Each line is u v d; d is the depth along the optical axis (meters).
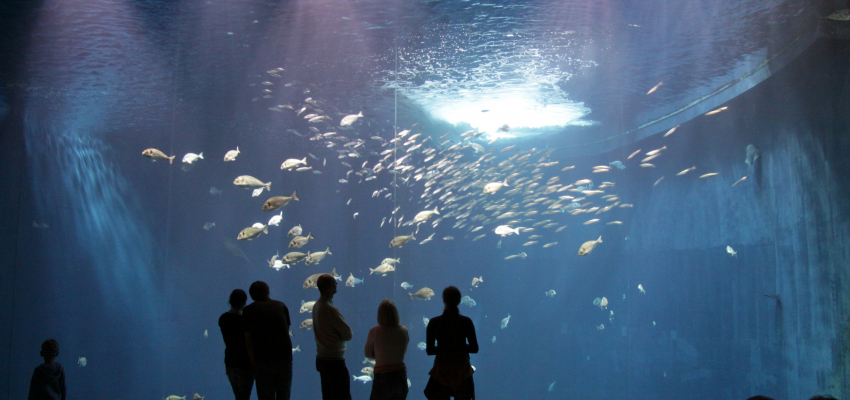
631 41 9.70
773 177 10.88
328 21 8.82
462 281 24.08
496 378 23.75
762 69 10.62
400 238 8.88
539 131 17.89
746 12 8.28
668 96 13.46
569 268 22.23
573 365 21.83
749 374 12.09
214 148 20.36
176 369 20.66
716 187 13.71
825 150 8.90
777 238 10.80
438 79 12.23
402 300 22.86
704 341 14.38
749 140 11.94
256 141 19.50
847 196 8.26
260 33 9.32
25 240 15.25
